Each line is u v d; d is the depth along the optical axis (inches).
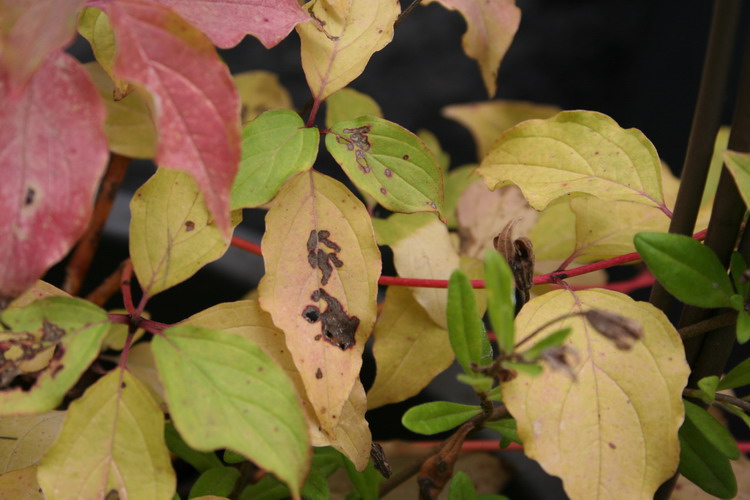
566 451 15.4
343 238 16.3
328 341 16.0
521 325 16.1
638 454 15.4
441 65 33.2
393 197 16.4
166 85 14.2
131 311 16.9
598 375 15.7
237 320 16.3
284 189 16.4
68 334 15.3
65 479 15.0
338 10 16.8
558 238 20.6
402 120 33.6
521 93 33.9
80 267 21.2
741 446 19.9
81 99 14.3
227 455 17.4
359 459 16.3
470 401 21.4
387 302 19.0
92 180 14.1
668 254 15.7
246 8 15.6
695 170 16.0
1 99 14.1
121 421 15.3
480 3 18.7
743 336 15.6
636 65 34.0
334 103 20.3
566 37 33.6
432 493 17.3
